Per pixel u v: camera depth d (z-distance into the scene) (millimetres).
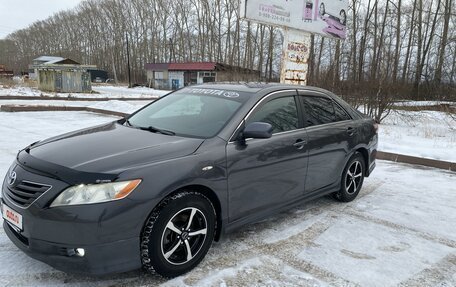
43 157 2988
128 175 2734
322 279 3180
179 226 3047
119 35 78750
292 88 4398
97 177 2666
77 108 14914
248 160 3500
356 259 3572
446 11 30797
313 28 10875
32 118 11922
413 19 33625
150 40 73750
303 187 4266
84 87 30766
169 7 68875
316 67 14930
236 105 3779
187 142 3281
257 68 40125
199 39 60094
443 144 9359
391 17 33594
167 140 3344
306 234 4070
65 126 10445
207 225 3225
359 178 5344
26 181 2805
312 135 4293
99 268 2660
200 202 3135
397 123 13734
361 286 3109
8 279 2908
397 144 9203
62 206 2588
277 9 9781
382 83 12992
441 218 4746
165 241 2941
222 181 3277
